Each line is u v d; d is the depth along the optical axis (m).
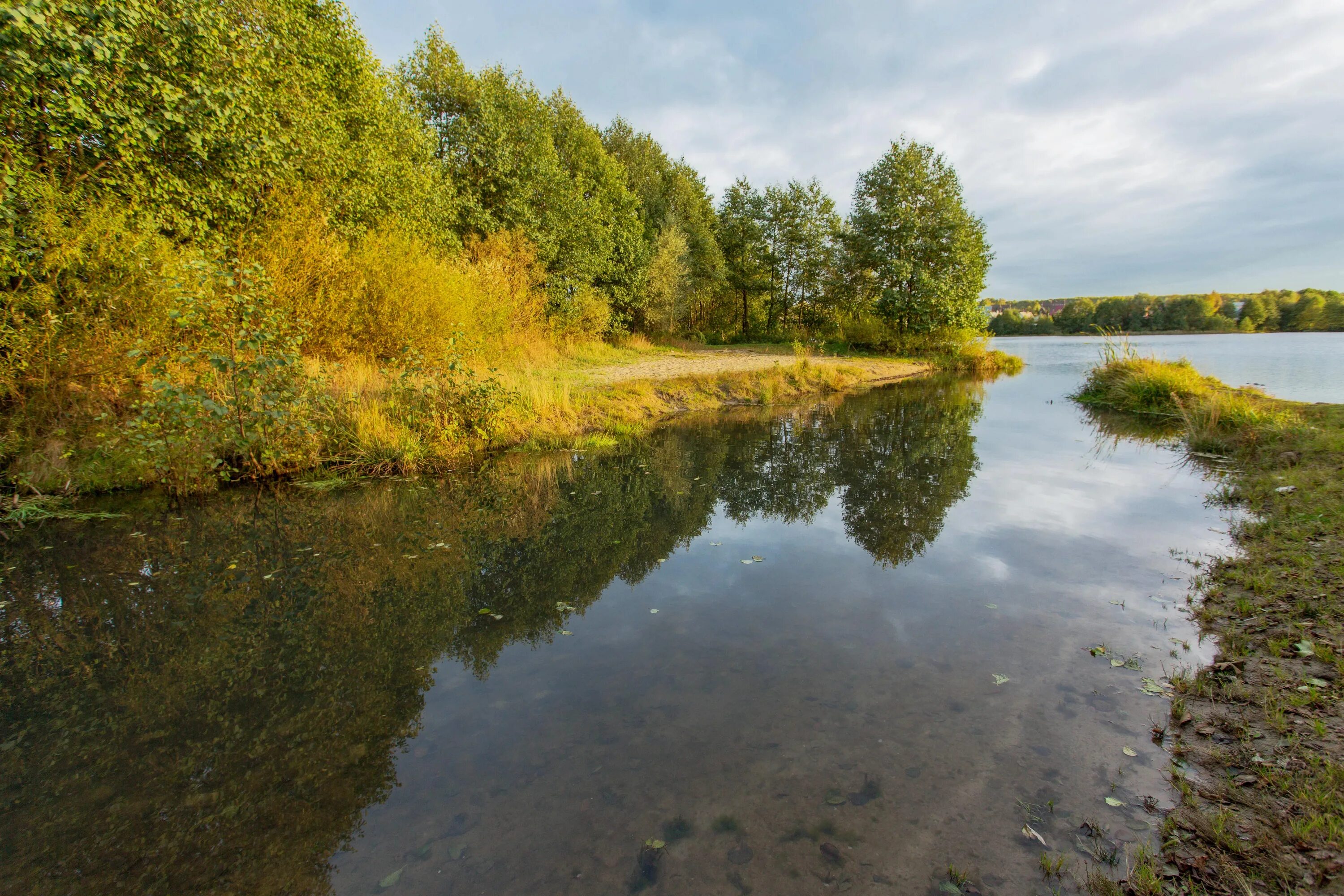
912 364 27.03
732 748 2.95
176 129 8.65
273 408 7.88
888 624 4.25
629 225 26.00
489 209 18.61
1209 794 2.51
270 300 8.06
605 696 3.46
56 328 6.81
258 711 3.41
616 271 24.55
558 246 20.56
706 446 11.05
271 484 7.91
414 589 5.05
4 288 6.77
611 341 24.80
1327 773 2.49
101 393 7.30
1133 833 2.35
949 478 8.48
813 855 2.30
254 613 4.61
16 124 7.00
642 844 2.39
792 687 3.49
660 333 28.73
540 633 4.29
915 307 27.22
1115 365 15.95
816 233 33.91
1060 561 5.29
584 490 8.11
